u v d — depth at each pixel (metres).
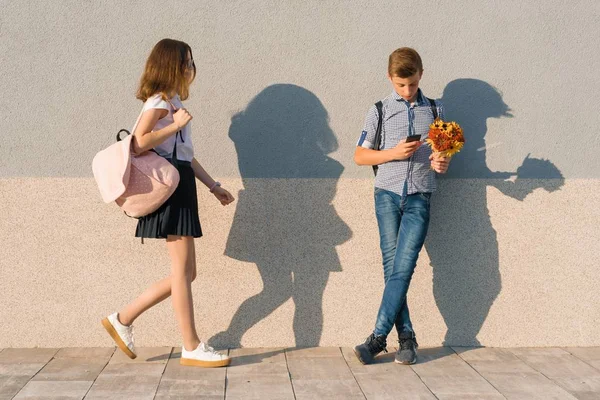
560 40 4.73
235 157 4.70
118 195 3.97
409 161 4.45
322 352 4.67
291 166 4.72
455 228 4.79
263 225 4.73
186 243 4.29
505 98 4.75
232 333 4.76
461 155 4.76
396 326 4.55
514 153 4.77
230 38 4.64
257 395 3.87
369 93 4.69
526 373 4.29
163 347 4.73
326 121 4.70
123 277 4.69
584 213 4.79
